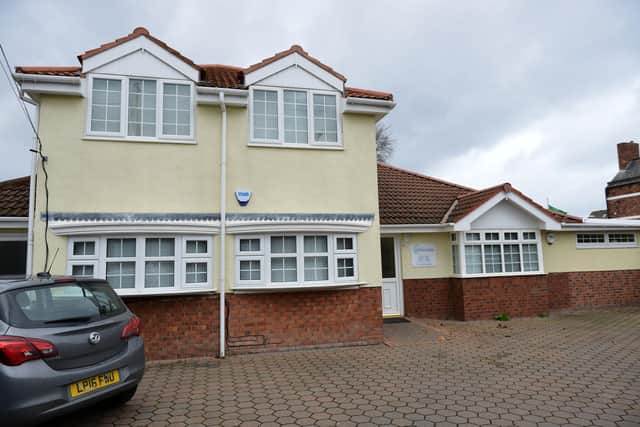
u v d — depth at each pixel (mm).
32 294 4348
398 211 12414
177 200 8227
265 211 8648
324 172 9062
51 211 7656
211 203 8383
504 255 12492
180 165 8320
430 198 13523
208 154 8492
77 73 8070
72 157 7848
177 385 6328
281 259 8633
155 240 8055
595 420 4938
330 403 5539
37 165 7711
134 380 4930
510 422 4891
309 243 8805
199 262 8219
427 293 12211
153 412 5242
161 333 7941
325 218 8906
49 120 7832
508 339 9492
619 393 5867
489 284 12148
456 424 4848
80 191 7809
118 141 8055
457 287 12117
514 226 12633
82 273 7676
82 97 7973
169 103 8453
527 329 10672
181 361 7793
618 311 13602
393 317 11914
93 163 7922
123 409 5336
